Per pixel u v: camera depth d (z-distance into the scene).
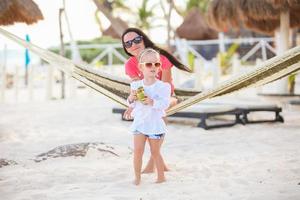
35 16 8.43
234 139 7.85
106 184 4.82
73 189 4.63
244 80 4.87
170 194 4.40
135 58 5.34
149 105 4.76
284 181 4.87
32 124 10.05
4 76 15.34
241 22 13.35
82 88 21.27
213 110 9.14
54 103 14.86
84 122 10.31
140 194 4.41
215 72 15.68
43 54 5.25
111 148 6.26
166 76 5.28
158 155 4.87
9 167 5.66
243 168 5.53
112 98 5.20
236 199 4.17
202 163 5.87
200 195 4.35
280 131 8.62
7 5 7.98
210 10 12.06
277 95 12.42
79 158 5.95
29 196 4.38
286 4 11.15
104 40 28.16
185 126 9.46
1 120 10.76
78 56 20.17
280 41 12.53
